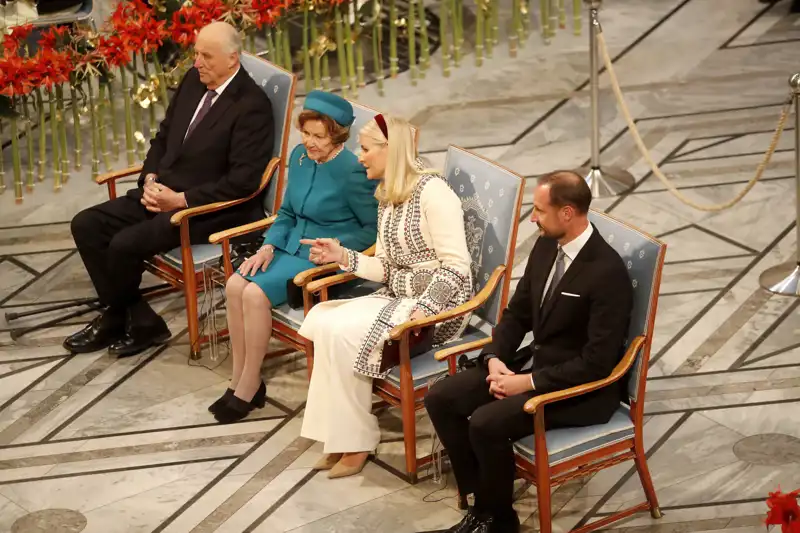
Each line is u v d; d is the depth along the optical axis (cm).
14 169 2419
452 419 1511
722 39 2942
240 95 1938
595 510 1578
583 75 2817
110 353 1984
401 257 1658
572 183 1409
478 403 1502
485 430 1430
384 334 1593
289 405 1844
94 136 2452
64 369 1961
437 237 1611
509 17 3117
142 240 1914
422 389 1603
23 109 2556
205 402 1866
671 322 1973
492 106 2717
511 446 1446
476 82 2820
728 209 2289
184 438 1781
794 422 1725
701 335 1936
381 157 1628
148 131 2662
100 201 2448
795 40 2909
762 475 1623
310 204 1805
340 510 1609
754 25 3000
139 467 1722
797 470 1630
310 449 1742
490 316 1659
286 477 1684
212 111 1944
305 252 1809
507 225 1609
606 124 2616
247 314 1770
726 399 1784
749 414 1748
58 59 2300
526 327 1543
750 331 1939
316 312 1670
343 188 1781
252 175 1925
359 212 1788
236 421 1812
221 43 1898
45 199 2458
